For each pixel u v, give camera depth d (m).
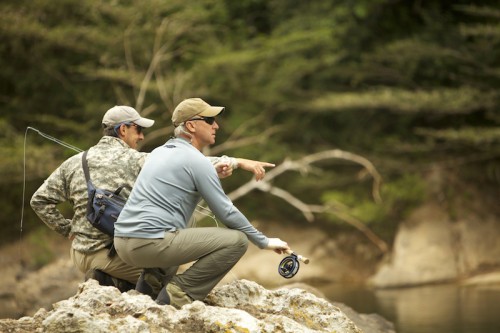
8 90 55.28
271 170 52.59
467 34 50.69
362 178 52.81
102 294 12.95
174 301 13.09
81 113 53.88
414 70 52.91
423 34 52.50
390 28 55.09
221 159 14.58
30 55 53.34
